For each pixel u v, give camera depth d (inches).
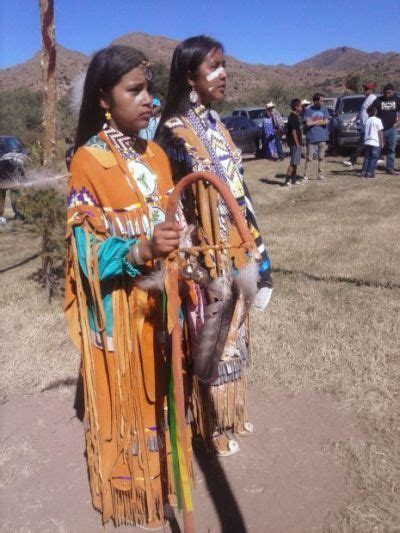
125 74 96.5
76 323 107.0
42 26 190.7
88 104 100.6
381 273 254.1
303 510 115.1
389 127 576.1
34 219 222.5
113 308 100.0
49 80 195.6
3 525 112.9
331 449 132.7
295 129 538.9
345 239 321.7
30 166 188.5
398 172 590.2
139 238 99.4
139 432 103.3
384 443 133.7
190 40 117.8
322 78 4913.9
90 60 99.4
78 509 116.7
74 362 179.6
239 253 118.6
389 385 157.4
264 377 163.9
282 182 579.2
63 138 197.2
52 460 132.2
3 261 314.3
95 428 104.5
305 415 146.3
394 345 179.5
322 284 240.1
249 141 784.9
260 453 132.1
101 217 98.1
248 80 4320.9
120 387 101.8
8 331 204.2
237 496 119.4
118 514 109.2
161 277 94.8
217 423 127.8
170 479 110.2
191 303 111.2
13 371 173.2
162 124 120.3
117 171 98.5
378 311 207.0
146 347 102.0
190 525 93.8
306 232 345.4
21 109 1155.9
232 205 91.4
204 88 118.3
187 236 101.1
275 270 263.0
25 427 145.0
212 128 121.8
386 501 116.0
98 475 108.0
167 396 104.0
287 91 2127.2
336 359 172.1
